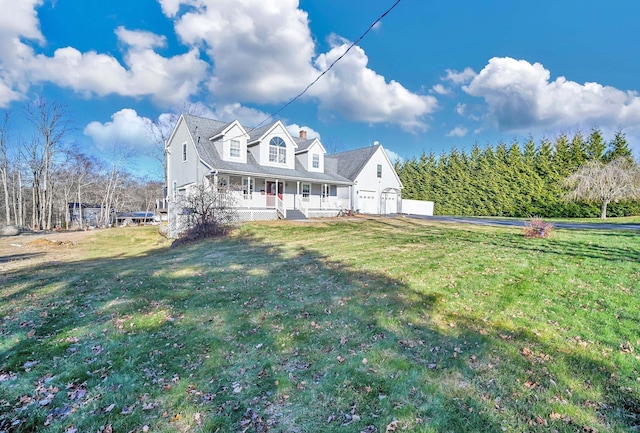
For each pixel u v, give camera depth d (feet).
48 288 22.17
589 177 69.62
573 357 11.68
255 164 68.69
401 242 35.94
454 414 8.86
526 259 25.16
